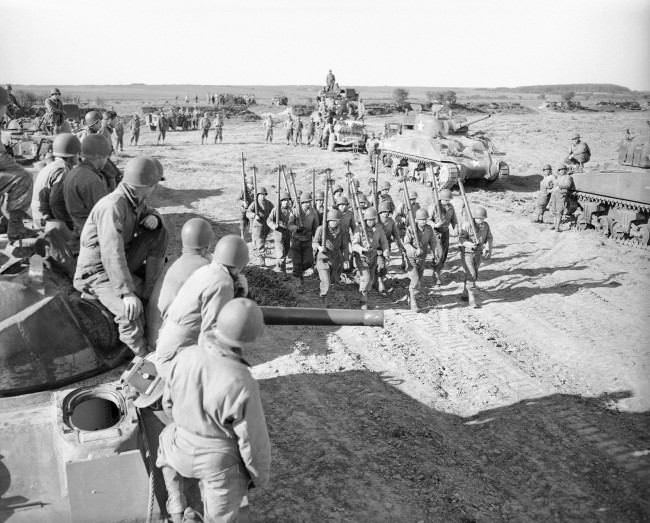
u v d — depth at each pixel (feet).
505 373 32.76
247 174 93.09
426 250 41.75
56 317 15.96
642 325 39.32
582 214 63.52
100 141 18.86
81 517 13.32
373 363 33.86
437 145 84.12
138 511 13.76
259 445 12.71
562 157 113.29
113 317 17.08
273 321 17.60
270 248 57.31
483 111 248.52
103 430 13.58
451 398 30.14
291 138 138.41
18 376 15.25
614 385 31.42
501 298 44.96
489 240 42.86
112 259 16.02
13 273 16.49
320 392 30.37
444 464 24.49
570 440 26.37
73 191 18.58
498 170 84.64
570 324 39.70
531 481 23.56
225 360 12.51
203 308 14.75
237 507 13.26
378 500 22.17
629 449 25.71
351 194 47.47
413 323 40.06
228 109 228.63
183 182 87.51
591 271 50.85
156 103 338.13
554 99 327.06
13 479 13.64
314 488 22.79
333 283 47.09
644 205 56.59
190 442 12.91
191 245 16.42
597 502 22.34
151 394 14.53
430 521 21.16
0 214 19.76
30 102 127.03
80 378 16.05
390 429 26.91
